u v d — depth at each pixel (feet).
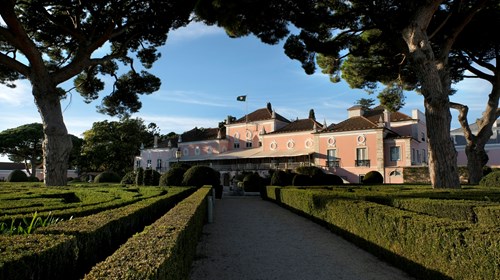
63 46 79.87
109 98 91.30
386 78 73.10
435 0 45.34
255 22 54.03
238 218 44.52
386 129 125.90
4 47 74.90
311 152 135.74
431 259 16.89
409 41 47.50
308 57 60.95
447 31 56.85
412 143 122.93
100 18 70.59
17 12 67.31
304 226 37.06
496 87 67.87
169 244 11.71
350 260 22.84
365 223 24.91
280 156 140.46
